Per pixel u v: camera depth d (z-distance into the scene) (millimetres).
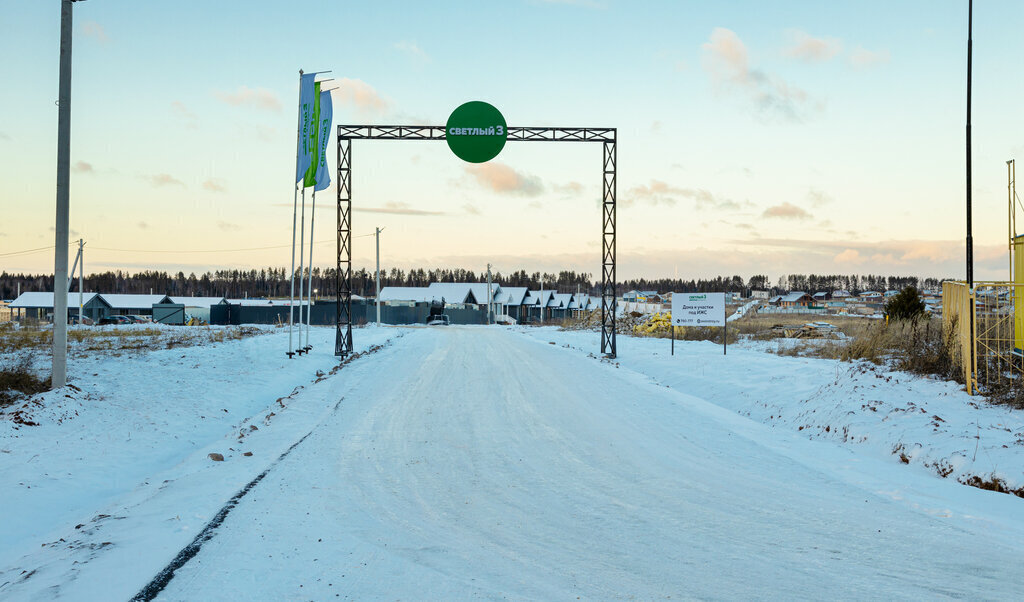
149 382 16625
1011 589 5035
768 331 41156
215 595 4855
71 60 14531
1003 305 17906
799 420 12891
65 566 5480
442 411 14016
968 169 15078
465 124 25641
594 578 5266
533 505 7391
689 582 5172
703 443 10828
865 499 7613
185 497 7645
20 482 8352
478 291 101562
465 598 4855
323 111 26578
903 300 30781
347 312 29422
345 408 14422
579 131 27766
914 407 11188
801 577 5270
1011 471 8094
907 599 4844
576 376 20391
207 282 185250
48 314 82188
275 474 8781
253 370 20875
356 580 5195
